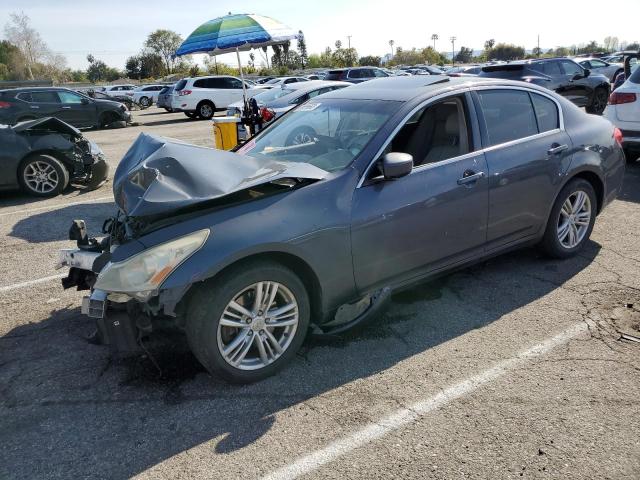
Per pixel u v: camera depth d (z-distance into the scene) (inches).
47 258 209.6
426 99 146.3
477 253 155.1
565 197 173.0
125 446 103.7
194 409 114.0
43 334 147.9
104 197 313.0
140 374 127.3
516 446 99.7
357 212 127.2
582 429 103.5
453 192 142.9
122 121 777.6
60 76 3198.8
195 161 121.7
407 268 139.9
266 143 164.9
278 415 111.1
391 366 127.1
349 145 140.0
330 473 95.2
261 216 116.6
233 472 96.3
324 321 132.3
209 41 320.2
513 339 136.6
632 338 134.6
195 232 111.2
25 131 312.5
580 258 185.0
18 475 97.3
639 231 210.7
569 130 173.9
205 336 112.6
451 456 98.0
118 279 108.7
